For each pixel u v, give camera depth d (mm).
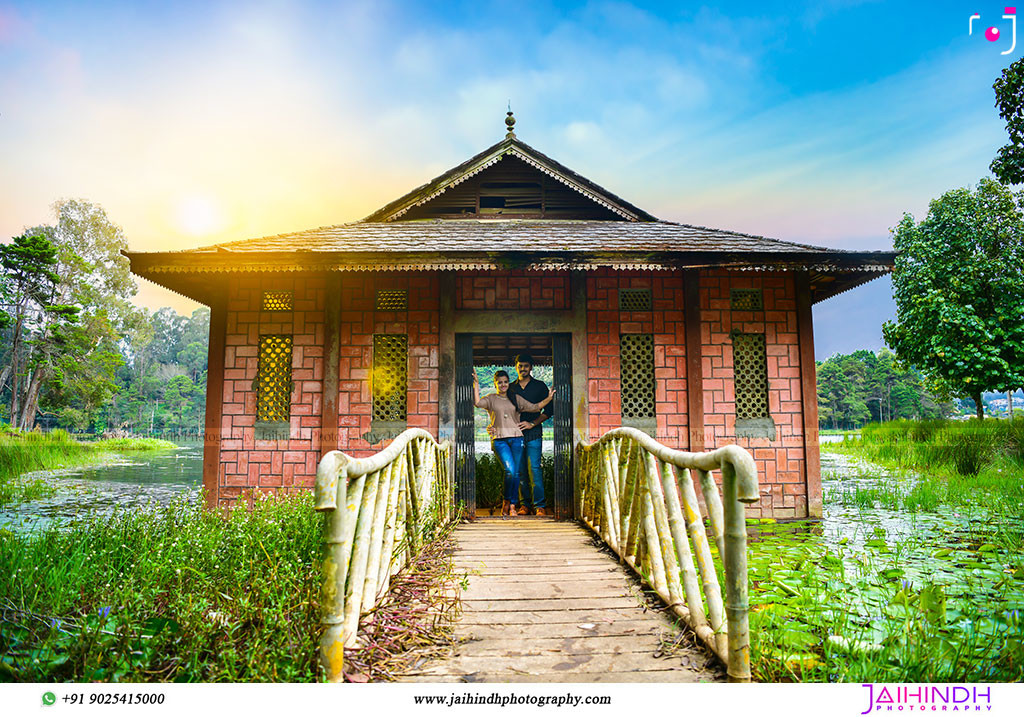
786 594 3418
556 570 3893
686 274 6617
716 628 2428
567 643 2646
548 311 6527
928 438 14414
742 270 6277
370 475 2627
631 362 6602
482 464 8297
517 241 6523
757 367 6629
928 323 15461
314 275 6578
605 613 3045
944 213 15469
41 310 26797
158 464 15109
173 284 6941
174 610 2607
